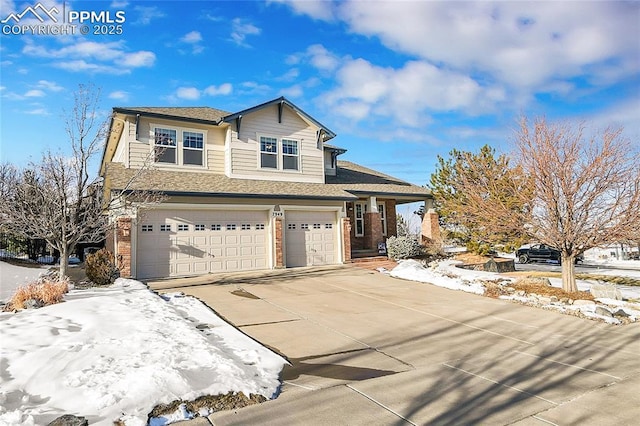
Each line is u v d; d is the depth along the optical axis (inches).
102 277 456.4
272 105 679.1
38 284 370.9
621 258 1108.5
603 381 211.8
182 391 170.7
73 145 465.7
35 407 152.5
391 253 765.9
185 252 557.9
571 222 430.9
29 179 417.1
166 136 613.9
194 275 559.5
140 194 483.8
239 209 604.1
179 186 553.3
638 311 374.3
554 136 440.1
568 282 453.1
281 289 462.0
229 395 175.5
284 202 644.1
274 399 178.9
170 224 550.0
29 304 314.7
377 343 273.0
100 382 171.5
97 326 250.4
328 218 702.5
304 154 724.0
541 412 171.8
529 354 257.6
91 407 153.2
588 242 430.6
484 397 186.9
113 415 148.9
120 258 500.4
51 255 881.5
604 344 282.4
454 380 208.1
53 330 239.3
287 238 653.9
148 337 232.2
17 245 850.1
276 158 691.4
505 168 538.6
